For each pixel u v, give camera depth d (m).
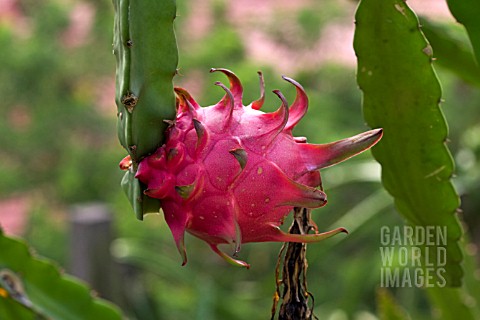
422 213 1.11
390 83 1.06
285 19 2.90
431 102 1.06
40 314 1.24
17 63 2.76
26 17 2.95
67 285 1.28
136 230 2.65
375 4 1.03
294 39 2.90
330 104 2.77
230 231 0.95
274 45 2.92
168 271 2.37
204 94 2.67
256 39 2.92
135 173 0.97
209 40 2.76
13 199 2.82
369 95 1.07
